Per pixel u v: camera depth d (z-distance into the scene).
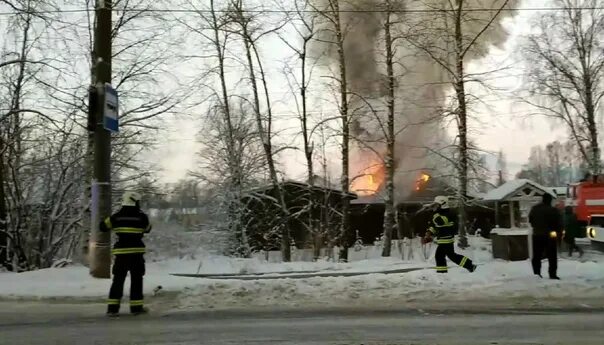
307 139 24.73
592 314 8.97
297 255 26.06
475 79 24.73
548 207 12.36
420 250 25.67
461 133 25.44
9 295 10.79
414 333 7.59
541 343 6.93
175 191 26.08
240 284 11.34
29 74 17.56
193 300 10.40
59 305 10.25
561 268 13.58
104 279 12.30
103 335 7.61
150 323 8.49
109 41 12.80
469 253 22.53
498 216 37.09
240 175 26.00
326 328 7.98
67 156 18.69
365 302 10.25
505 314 9.03
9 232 17.34
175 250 25.92
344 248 23.73
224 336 7.49
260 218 26.25
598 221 19.02
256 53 24.75
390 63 24.50
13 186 18.02
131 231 9.45
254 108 25.17
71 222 18.64
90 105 12.44
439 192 30.14
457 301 10.26
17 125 17.98
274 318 8.84
